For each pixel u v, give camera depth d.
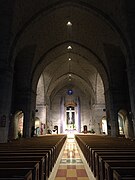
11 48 11.45
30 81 17.06
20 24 11.94
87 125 34.62
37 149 4.42
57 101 35.84
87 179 4.46
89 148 5.46
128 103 16.42
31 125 17.12
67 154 9.40
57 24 14.83
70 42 18.14
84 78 28.16
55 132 33.28
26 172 1.91
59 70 26.03
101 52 16.73
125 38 11.67
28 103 16.67
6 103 10.58
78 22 14.81
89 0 12.12
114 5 11.42
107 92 17.89
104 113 26.62
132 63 10.92
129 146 5.00
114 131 15.84
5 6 10.66
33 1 11.52
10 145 5.59
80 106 35.72
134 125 10.70
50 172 4.88
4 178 1.65
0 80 10.66
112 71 16.88
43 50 17.31
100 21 13.18
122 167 2.07
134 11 10.83
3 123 10.18
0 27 10.80
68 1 12.43
